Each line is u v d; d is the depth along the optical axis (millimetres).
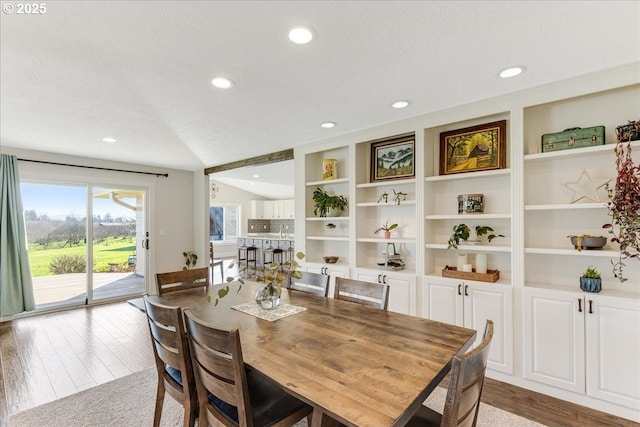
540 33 1674
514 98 2494
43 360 2957
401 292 3129
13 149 4109
